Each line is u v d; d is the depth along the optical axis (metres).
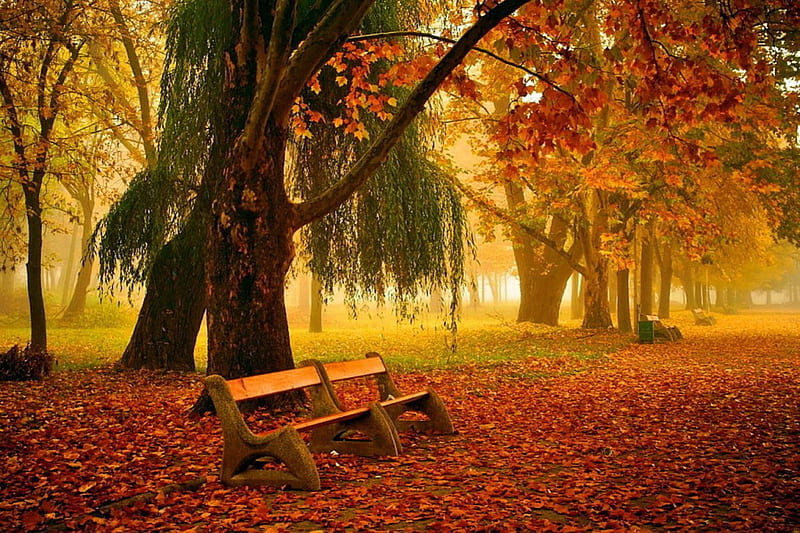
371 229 13.65
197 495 5.27
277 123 8.98
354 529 4.43
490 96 23.34
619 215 25.09
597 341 24.33
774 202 23.42
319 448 6.96
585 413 9.66
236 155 8.91
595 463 6.54
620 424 8.77
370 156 8.75
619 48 8.86
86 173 16.97
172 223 14.49
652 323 23.62
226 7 12.66
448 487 5.57
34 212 14.97
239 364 8.87
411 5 13.85
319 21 9.13
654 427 8.55
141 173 14.75
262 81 8.10
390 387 8.33
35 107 16.11
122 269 14.82
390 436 6.74
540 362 17.28
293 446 5.48
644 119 19.42
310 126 12.93
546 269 30.89
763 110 17.03
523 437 7.89
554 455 6.89
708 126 20.94
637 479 5.88
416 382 13.28
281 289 9.20
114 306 38.91
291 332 35.62
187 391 11.93
